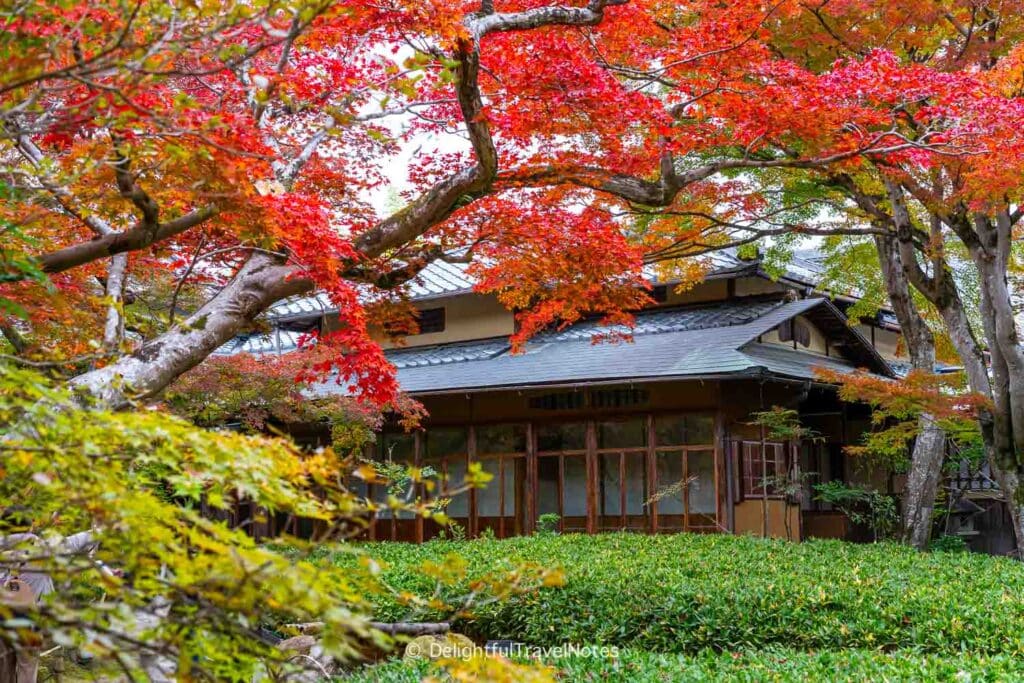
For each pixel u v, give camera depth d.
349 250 6.56
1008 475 14.70
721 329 18.55
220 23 3.39
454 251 9.38
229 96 5.24
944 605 8.90
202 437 2.56
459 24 6.59
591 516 17.84
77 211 6.02
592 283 9.55
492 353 20.72
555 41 7.86
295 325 23.31
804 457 20.00
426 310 23.11
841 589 9.65
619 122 8.19
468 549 13.84
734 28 8.38
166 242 7.64
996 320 14.13
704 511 16.95
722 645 9.16
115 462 2.62
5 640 2.30
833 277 18.28
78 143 4.97
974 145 8.91
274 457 2.81
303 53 7.17
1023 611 8.62
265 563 2.22
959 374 14.56
